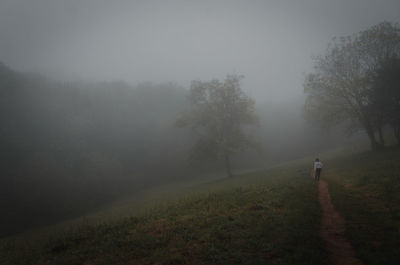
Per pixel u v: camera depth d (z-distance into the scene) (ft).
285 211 32.99
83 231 35.70
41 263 24.77
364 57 94.73
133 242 26.68
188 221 33.01
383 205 31.68
